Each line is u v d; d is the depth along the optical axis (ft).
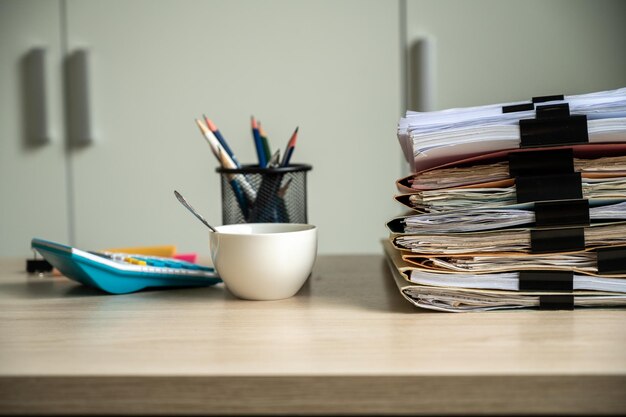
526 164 2.42
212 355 1.99
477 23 7.00
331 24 7.10
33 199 7.42
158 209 7.36
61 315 2.52
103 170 7.36
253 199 3.18
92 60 7.26
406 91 7.11
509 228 2.45
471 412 1.79
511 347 2.01
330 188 7.25
